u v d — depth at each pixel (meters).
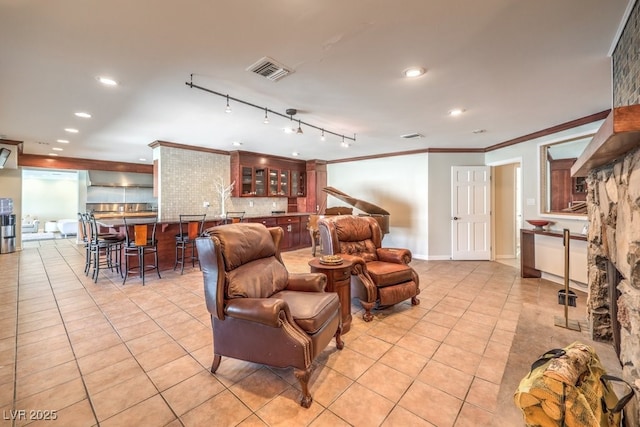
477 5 1.63
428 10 1.68
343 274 2.64
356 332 2.67
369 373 2.04
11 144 5.27
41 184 10.05
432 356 2.26
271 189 7.07
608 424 1.29
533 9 1.67
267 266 2.37
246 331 1.89
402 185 6.29
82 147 6.00
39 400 1.74
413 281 3.26
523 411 1.31
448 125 4.13
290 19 1.75
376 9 1.66
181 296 3.60
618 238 1.65
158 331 2.67
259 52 2.14
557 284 4.12
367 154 6.78
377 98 3.06
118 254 4.81
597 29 1.86
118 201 8.64
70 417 1.61
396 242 6.39
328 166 7.77
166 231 4.99
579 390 1.27
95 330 2.68
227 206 6.44
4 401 1.73
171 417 1.63
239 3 1.60
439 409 1.69
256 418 1.63
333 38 1.96
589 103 3.22
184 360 2.20
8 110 3.47
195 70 2.42
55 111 3.51
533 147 4.57
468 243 5.77
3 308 3.19
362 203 5.64
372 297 2.91
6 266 5.17
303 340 1.76
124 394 1.81
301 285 2.41
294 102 3.19
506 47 2.08
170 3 1.60
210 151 6.16
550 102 3.19
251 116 3.70
